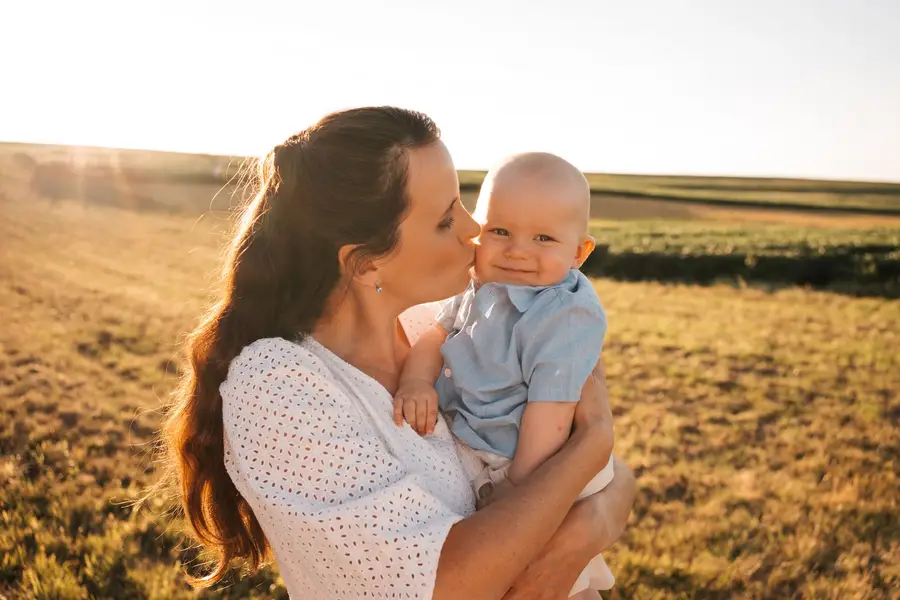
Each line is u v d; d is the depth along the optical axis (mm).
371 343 2170
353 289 2104
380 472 1793
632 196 71688
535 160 2355
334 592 1735
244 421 1843
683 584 5125
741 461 7738
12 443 6965
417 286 2080
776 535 6031
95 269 20000
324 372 1911
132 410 8289
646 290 21672
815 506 6562
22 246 23391
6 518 5449
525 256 2271
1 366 9898
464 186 62000
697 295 20750
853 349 13398
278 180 1995
